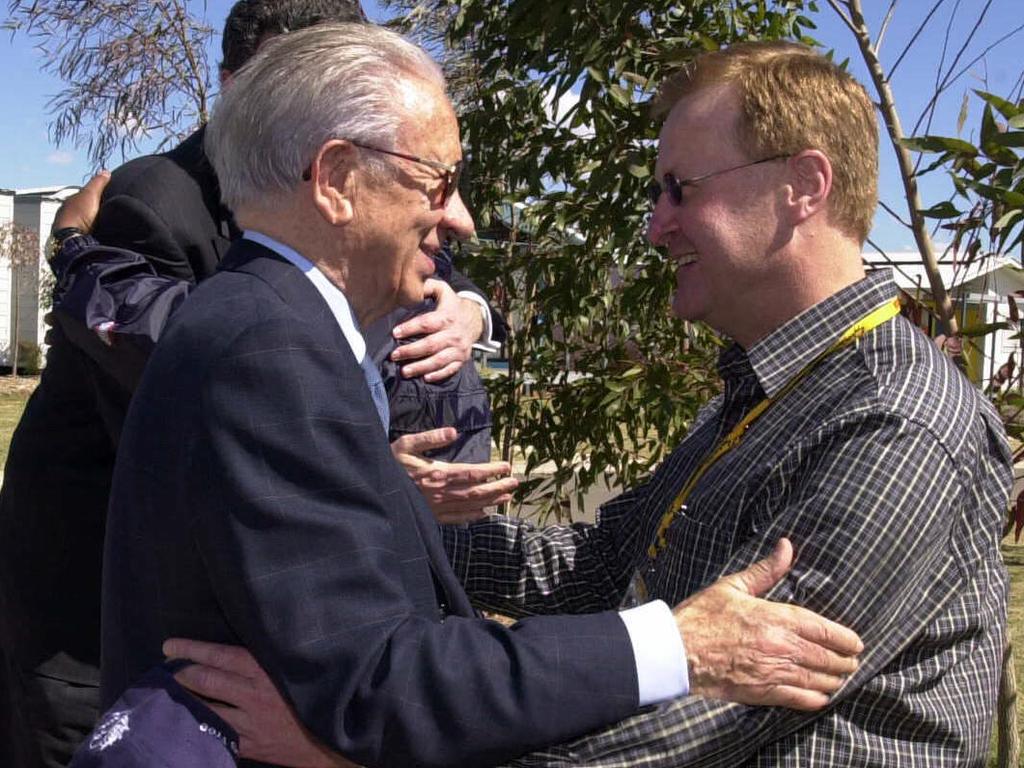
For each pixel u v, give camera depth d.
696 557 1.69
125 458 1.47
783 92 1.69
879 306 1.68
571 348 3.92
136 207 2.18
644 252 3.50
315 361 1.41
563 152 3.49
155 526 1.42
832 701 1.48
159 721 1.39
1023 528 2.67
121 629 1.49
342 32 1.59
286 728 1.41
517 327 4.11
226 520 1.35
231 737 1.42
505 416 3.95
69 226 2.27
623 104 3.14
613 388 3.56
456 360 2.38
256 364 1.38
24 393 22.81
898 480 1.49
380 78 1.54
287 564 1.35
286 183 1.53
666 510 1.90
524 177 3.48
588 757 1.45
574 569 2.10
